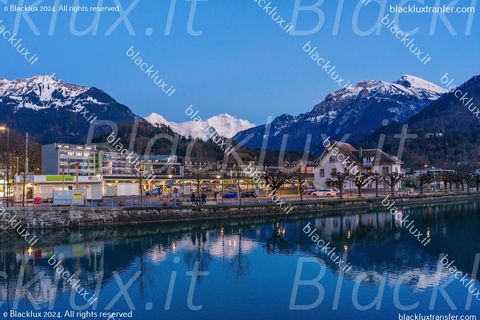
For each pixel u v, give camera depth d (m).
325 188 110.62
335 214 84.44
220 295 32.44
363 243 52.25
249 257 44.91
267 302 30.75
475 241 52.84
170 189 113.00
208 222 70.62
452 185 180.62
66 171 178.00
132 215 66.38
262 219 75.50
